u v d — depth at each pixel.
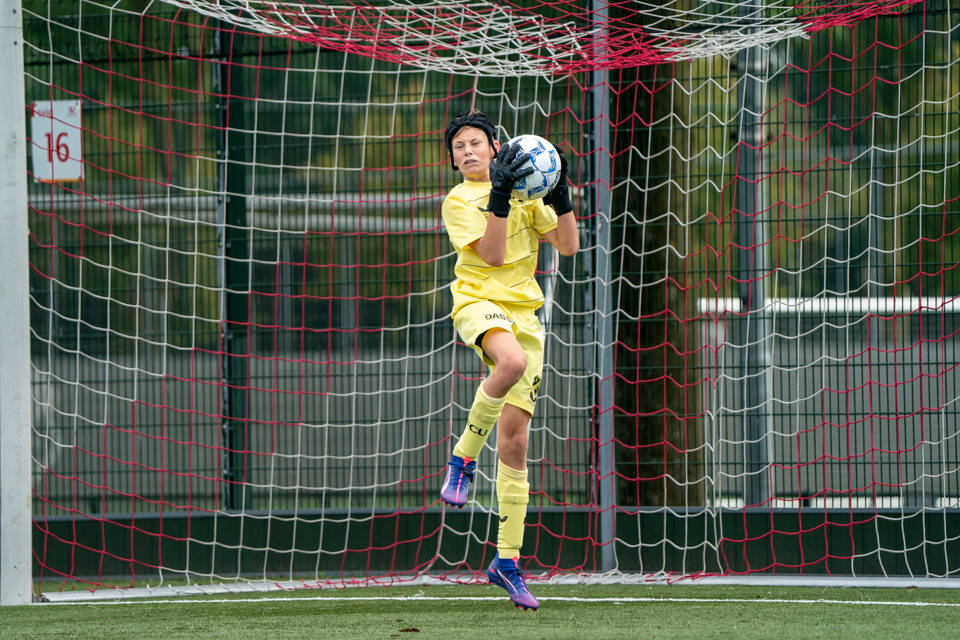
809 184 17.59
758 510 16.89
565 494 17.77
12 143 14.77
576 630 11.23
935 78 17.11
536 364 12.16
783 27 16.19
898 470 16.52
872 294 17.34
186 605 14.38
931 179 17.16
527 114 18.20
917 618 12.01
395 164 18.62
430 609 13.24
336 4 17.77
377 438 18.45
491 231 11.09
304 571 18.11
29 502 14.98
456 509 17.97
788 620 11.86
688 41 17.16
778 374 17.70
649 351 18.09
